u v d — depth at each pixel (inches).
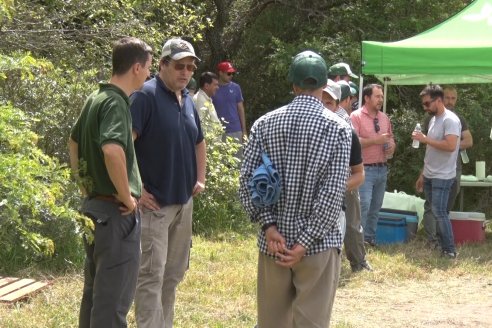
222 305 481.7
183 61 356.2
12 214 235.3
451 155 668.1
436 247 700.0
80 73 590.9
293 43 1082.1
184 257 374.9
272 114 310.5
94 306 316.2
